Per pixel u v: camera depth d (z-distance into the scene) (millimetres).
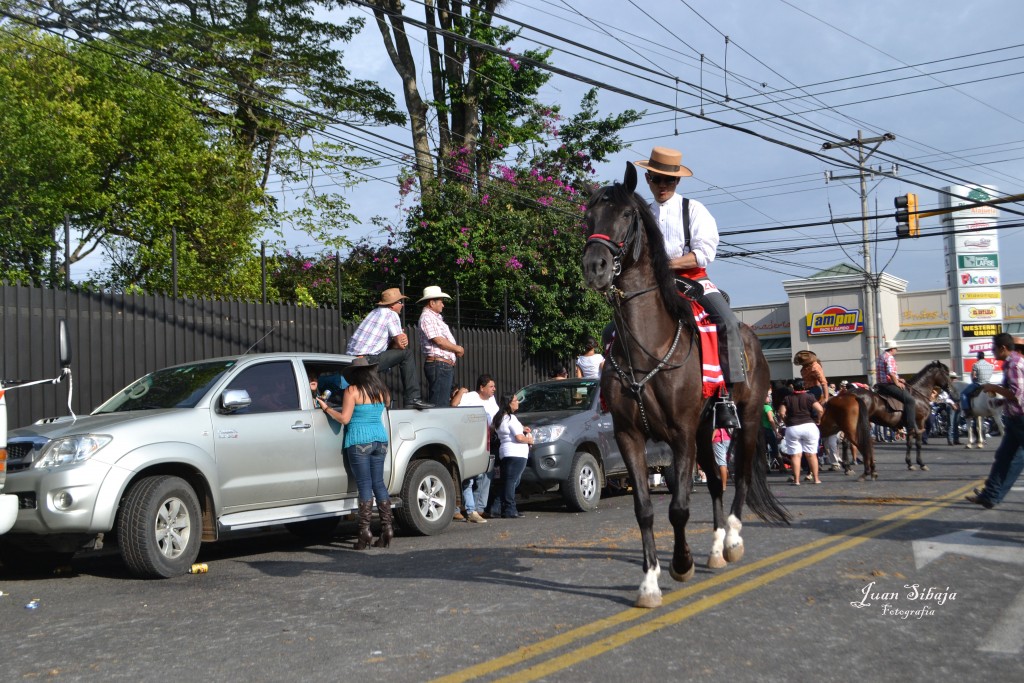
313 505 9812
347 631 5809
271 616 6367
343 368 10570
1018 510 10750
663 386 6383
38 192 15742
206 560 9719
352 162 22859
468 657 5082
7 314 11516
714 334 6781
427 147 25016
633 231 6418
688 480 6449
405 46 25078
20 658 5445
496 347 19859
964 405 25156
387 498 9977
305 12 23094
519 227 22031
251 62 21859
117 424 8320
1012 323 52188
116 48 17734
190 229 19031
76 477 7910
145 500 8148
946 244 45125
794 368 52781
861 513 10656
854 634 5375
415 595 6902
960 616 5762
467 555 8914
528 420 13633
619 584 6926
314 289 22094
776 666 4770
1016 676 4582
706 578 7000
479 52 24656
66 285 12250
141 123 17812
